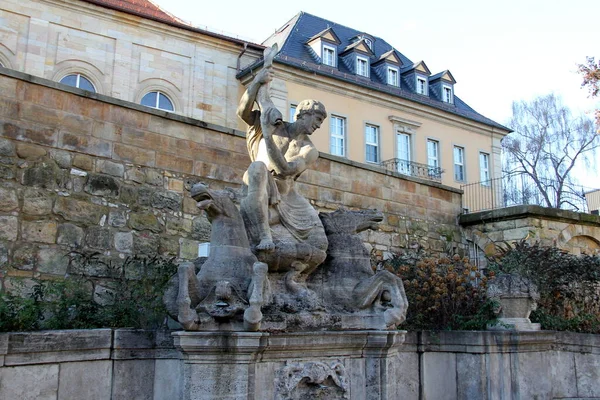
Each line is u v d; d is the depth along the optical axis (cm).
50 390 560
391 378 647
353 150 3084
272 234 641
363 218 724
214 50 2861
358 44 3250
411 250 1639
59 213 1085
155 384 614
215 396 538
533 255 1162
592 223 1764
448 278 936
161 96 2725
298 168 677
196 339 539
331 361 611
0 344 529
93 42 2583
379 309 660
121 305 752
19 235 1035
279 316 580
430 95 3597
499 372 807
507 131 3775
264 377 565
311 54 3127
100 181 1146
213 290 566
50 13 2495
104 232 1134
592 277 1150
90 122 1152
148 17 2681
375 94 3194
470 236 1795
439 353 832
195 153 1283
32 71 2423
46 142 1092
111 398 595
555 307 1098
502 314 913
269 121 661
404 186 1703
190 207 1258
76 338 578
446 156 3484
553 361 906
